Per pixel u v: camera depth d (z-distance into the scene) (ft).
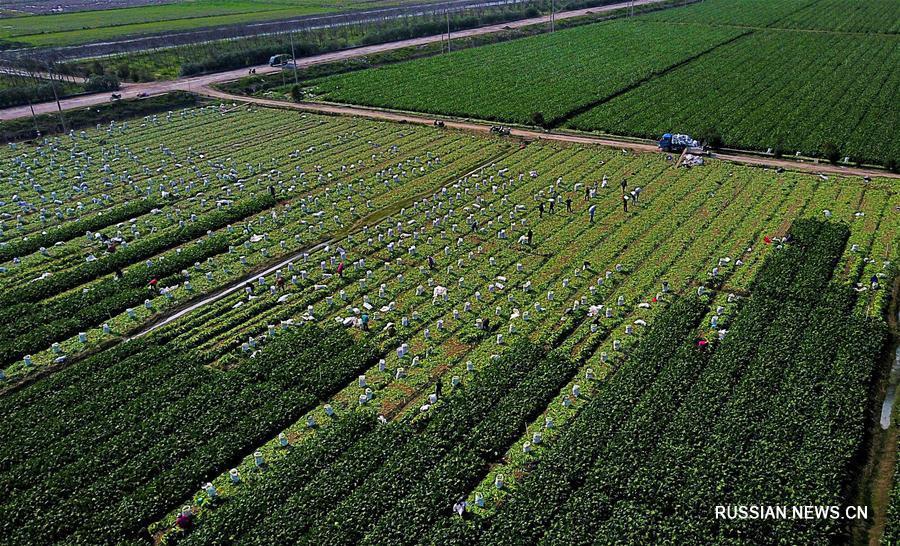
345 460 113.29
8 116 315.37
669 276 165.48
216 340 149.38
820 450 109.60
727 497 102.27
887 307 150.30
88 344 150.30
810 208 198.29
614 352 137.90
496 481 107.96
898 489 103.65
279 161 255.70
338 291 166.71
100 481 112.68
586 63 392.06
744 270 166.09
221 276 175.22
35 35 515.09
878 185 212.02
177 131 296.51
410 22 538.88
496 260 176.76
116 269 179.73
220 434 121.49
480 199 211.20
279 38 483.51
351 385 133.59
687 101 308.81
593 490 104.94
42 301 166.91
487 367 134.21
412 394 129.80
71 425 124.77
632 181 224.74
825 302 149.07
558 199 212.02
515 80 359.25
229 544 100.73
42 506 108.58
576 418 120.98
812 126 267.59
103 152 268.62
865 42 416.67
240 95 359.87
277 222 203.72
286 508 104.99
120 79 391.04
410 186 228.43
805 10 542.98
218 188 231.50
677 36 465.06
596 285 162.20
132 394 132.26
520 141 270.46
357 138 282.15
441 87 353.10
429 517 102.17
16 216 211.82
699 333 142.20
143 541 101.65
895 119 269.03
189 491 110.83
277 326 153.58
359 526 101.19
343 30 519.60
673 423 116.16
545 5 637.30
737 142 254.27
